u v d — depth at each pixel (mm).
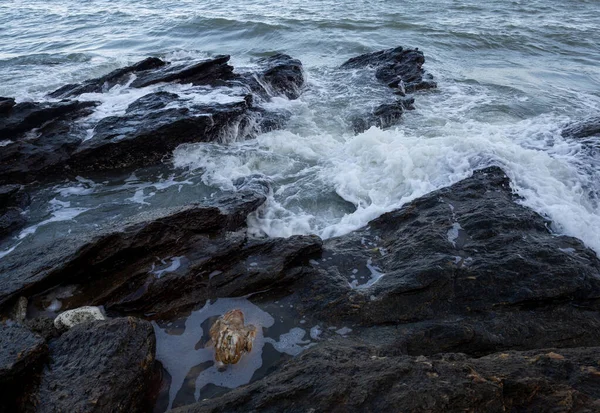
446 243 7262
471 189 8695
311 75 16688
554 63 19406
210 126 11125
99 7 30219
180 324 6359
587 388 4434
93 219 8836
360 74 16188
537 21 25406
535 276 6555
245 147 11273
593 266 6898
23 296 6336
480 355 5797
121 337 5395
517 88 16062
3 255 7801
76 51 20844
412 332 5941
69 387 4832
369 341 5797
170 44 22047
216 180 10055
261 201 8727
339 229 8336
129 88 13336
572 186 8992
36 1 32875
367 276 7055
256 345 6031
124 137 10383
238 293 6762
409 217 8180
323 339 6070
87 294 6508
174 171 10500
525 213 7984
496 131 12023
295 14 26172
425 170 9562
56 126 10867
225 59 14305
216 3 30281
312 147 11227
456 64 18922
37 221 8781
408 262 6996
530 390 4344
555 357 4836
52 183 10086
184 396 5426
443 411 4086
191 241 7250
